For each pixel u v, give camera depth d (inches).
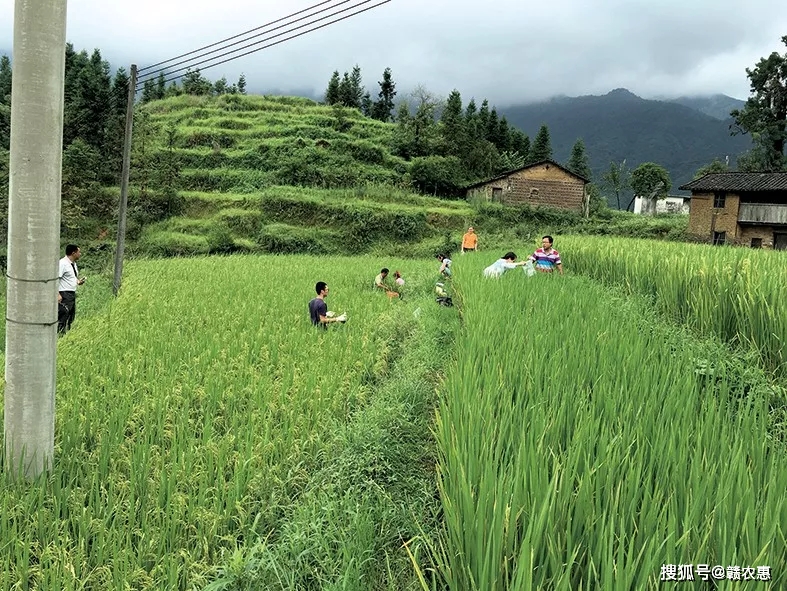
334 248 1514.5
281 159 2084.2
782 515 111.3
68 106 1863.9
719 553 102.7
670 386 192.5
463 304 407.5
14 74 164.7
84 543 132.0
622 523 101.3
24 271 166.2
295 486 168.6
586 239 810.8
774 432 187.6
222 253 1424.7
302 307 466.3
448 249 1448.1
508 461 140.6
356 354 312.2
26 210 166.6
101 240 1445.6
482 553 104.3
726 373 233.8
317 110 2792.8
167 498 152.3
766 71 1959.9
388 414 215.5
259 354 307.1
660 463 131.2
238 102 2751.0
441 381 260.8
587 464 119.7
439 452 166.2
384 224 1589.6
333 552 139.4
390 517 153.5
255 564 128.2
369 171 2105.1
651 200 2546.8
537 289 409.4
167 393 231.5
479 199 1857.8
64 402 220.2
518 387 193.3
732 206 1296.8
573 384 186.2
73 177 1491.1
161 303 471.5
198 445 189.2
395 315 428.5
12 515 139.2
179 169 1850.4
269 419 206.4
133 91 616.4
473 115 3277.6
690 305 327.0
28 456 167.5
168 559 125.6
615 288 439.8
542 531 105.1
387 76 3511.3
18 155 166.7
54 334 174.1
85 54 2780.5
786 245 1253.1
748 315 277.3
